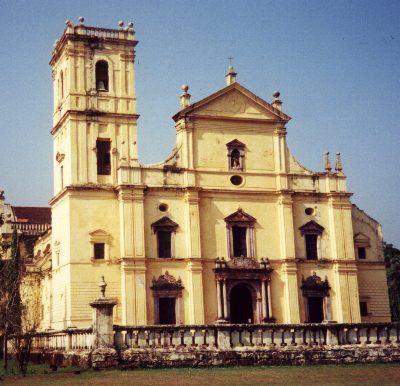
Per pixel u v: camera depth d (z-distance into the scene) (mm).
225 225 62812
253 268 62188
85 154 61438
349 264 65375
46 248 75625
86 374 33438
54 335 43094
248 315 62562
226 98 64688
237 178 64000
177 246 61094
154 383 28500
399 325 40219
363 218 68750
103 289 37438
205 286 61281
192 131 63344
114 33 64688
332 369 34719
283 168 65250
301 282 63812
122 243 59312
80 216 59562
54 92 68500
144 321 58469
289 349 37500
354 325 39438
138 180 60781
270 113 66000
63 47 64375
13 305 48719
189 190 61781
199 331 37094
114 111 63062
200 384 27812
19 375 34844
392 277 103062
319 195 66062
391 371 33281
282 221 64125
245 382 28375
